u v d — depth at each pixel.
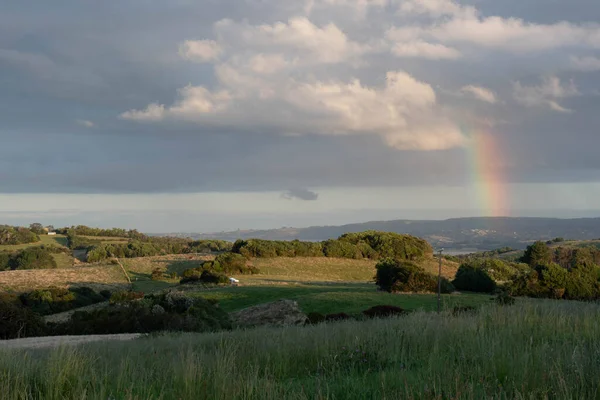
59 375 6.76
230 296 53.06
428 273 51.22
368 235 112.75
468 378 6.02
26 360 8.15
